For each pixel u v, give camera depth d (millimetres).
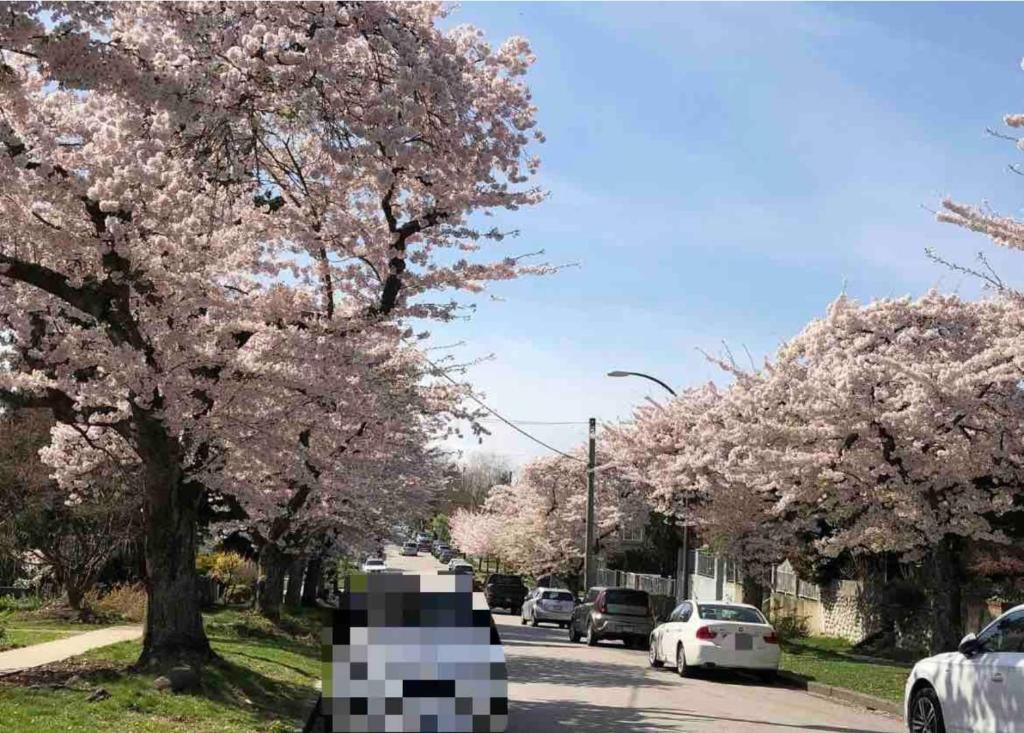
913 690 10812
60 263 12508
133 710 10148
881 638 25375
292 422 13820
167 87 8844
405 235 13867
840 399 18375
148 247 11953
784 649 24594
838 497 19812
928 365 17922
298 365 13094
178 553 12406
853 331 20984
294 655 17188
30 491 20750
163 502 12344
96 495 21000
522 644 27797
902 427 18172
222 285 14156
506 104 11961
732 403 23781
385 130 9828
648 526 44938
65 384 12469
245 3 9586
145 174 10133
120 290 11594
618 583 48344
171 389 11883
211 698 11164
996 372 17125
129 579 26172
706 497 28141
